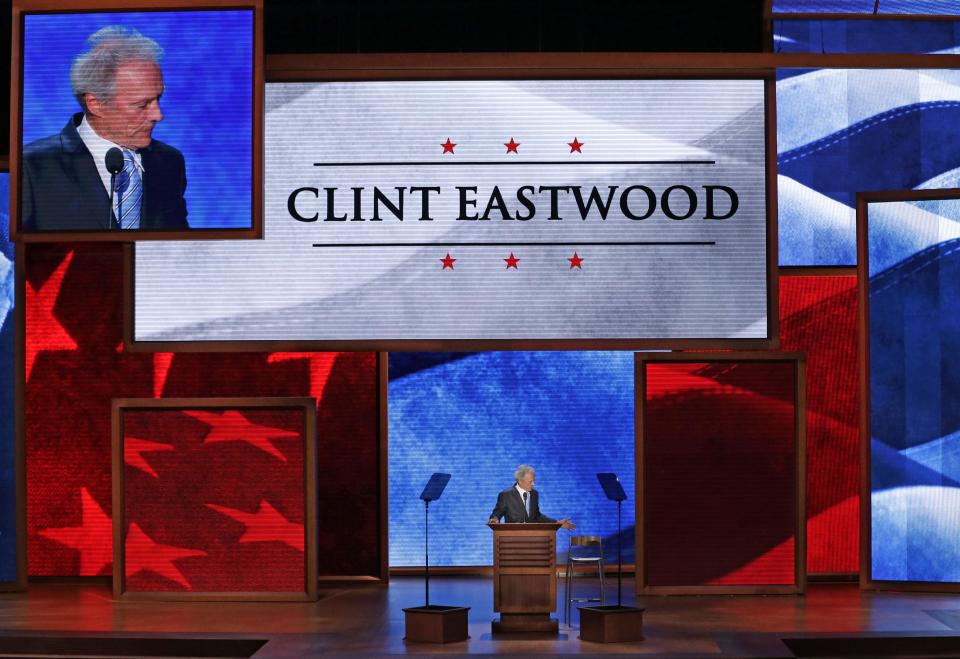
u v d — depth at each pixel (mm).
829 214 25047
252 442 22344
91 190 20969
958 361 22641
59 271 25734
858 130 25141
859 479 23281
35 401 25641
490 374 25438
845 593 22750
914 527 22734
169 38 21141
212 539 22281
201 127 21016
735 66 22078
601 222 21969
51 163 21000
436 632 17906
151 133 21016
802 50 25547
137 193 20953
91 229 20906
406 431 25328
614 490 18781
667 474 22641
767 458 22578
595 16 25844
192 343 21812
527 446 25359
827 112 25141
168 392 25406
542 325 21844
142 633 18734
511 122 22109
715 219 21938
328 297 21906
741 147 22016
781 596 22297
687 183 22016
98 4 21156
